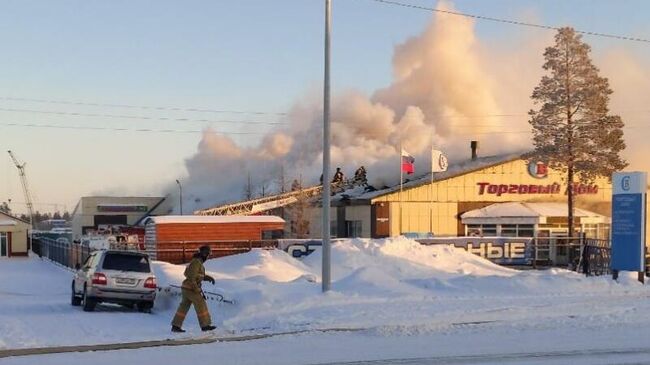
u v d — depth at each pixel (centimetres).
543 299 1780
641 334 1276
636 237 2183
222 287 1991
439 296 1834
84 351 1166
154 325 1617
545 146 4438
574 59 4372
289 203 6078
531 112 4541
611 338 1234
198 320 1518
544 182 5294
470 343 1195
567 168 4512
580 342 1194
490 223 4981
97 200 10825
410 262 2945
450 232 5100
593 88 4344
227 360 1057
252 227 3991
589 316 1491
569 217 4406
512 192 5244
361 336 1290
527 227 4953
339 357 1076
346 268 2861
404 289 1930
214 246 3659
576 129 4384
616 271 2233
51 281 3566
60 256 5381
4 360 1074
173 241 3750
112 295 1988
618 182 2242
